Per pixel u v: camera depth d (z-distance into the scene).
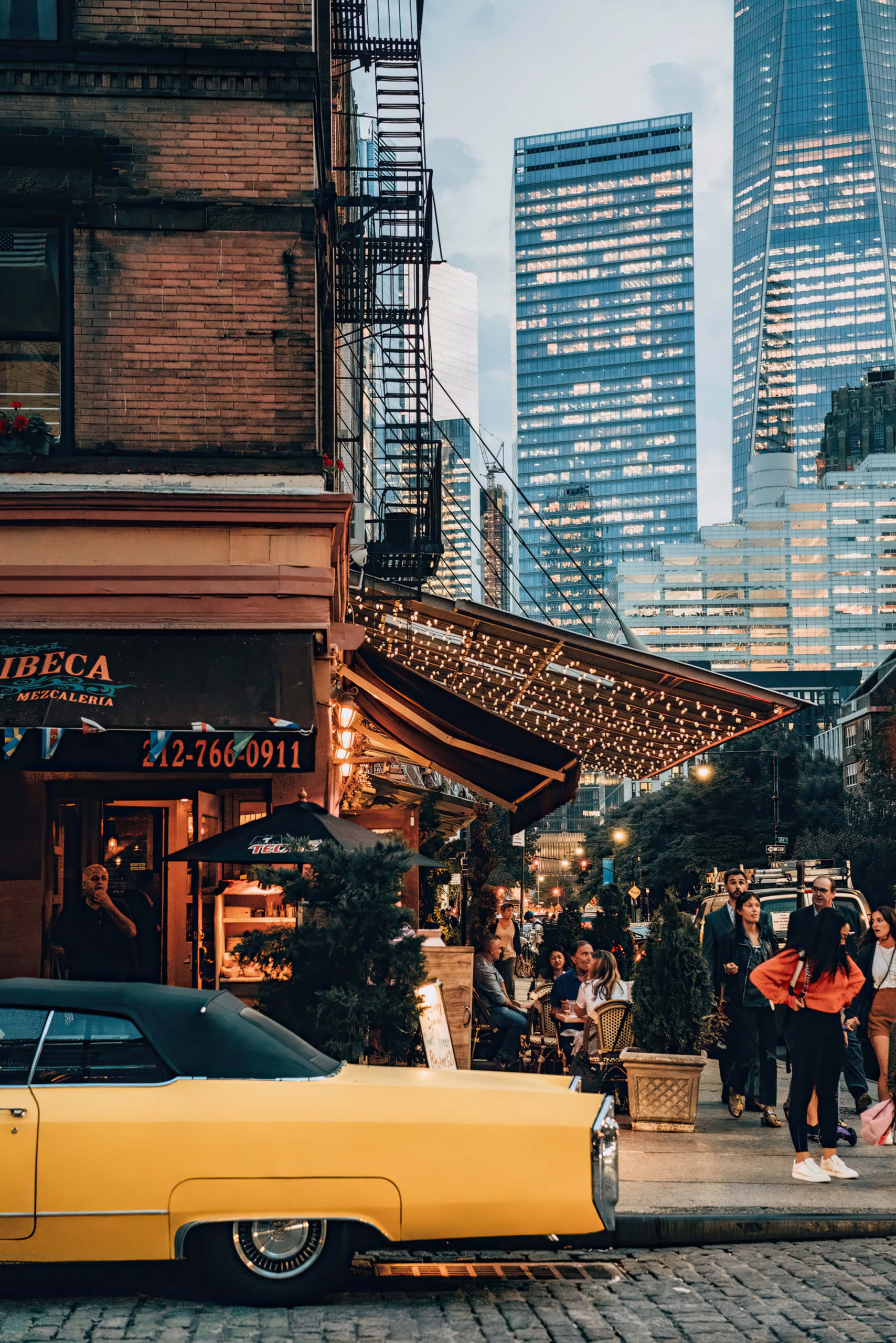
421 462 15.61
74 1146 5.54
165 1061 5.78
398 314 15.52
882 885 68.75
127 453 10.59
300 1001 7.77
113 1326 5.36
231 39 10.80
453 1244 6.51
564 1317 5.67
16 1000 5.85
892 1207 7.57
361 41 15.58
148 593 10.34
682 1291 6.15
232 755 9.24
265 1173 5.60
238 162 10.80
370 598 13.63
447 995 10.89
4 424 10.47
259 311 10.73
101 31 10.71
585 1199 5.74
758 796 69.50
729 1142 9.64
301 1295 5.70
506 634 14.03
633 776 22.88
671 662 13.62
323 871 7.95
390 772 19.62
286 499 10.42
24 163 10.61
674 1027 10.26
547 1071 11.97
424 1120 5.74
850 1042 11.30
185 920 11.70
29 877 10.73
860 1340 5.36
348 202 14.66
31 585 10.31
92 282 10.64
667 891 10.61
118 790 11.22
